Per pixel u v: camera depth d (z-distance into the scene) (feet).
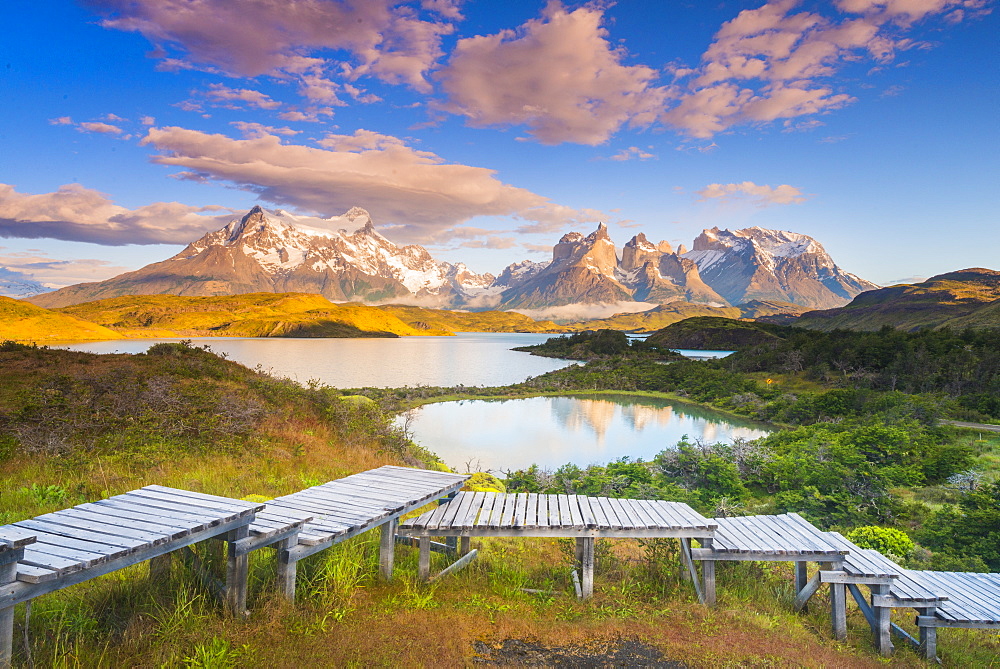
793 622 26.50
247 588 21.76
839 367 313.73
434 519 27.35
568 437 169.07
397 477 32.24
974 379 245.86
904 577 28.55
